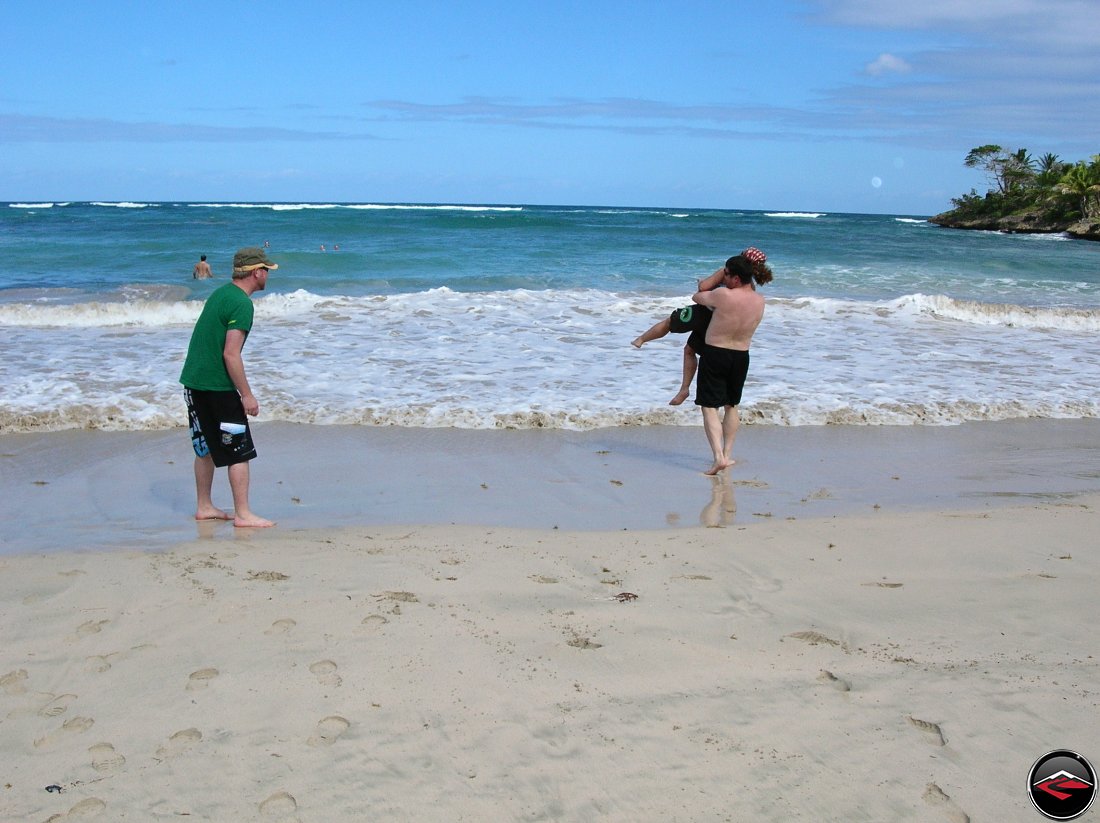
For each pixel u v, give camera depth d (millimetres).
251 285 5188
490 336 11867
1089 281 22375
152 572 4328
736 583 4312
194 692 3127
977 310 14891
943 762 2768
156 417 7777
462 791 2596
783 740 2873
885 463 7047
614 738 2867
